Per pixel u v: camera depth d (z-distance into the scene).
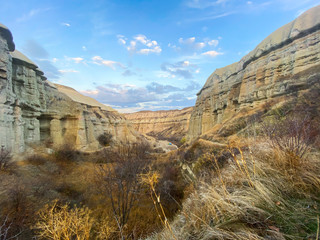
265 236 1.53
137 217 10.71
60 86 63.72
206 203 2.41
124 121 67.00
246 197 2.11
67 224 4.44
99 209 11.98
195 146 19.66
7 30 21.23
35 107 28.41
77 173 21.20
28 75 27.83
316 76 20.25
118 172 13.40
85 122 42.34
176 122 136.75
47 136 32.56
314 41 25.61
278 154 2.77
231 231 1.71
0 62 20.16
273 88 28.02
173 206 11.05
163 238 2.57
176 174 18.45
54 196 13.29
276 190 2.17
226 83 49.03
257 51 35.56
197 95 67.38
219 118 47.09
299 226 1.52
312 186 2.08
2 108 19.78
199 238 1.95
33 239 6.57
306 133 2.90
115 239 6.95
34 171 18.77
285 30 31.61
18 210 10.08
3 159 16.33
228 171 3.49
